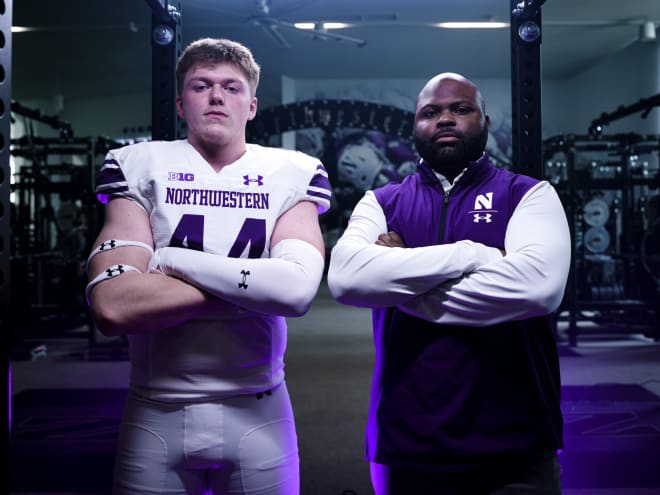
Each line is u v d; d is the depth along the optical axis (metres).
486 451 1.26
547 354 1.39
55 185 6.36
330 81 13.30
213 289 1.12
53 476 2.48
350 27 9.69
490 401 1.29
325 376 4.69
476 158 1.45
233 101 1.24
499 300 1.24
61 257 6.43
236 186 1.24
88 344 6.11
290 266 1.16
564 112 13.24
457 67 12.25
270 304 1.13
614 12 8.87
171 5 1.76
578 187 6.59
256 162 1.28
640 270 6.59
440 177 1.46
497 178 1.43
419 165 1.49
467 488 1.28
